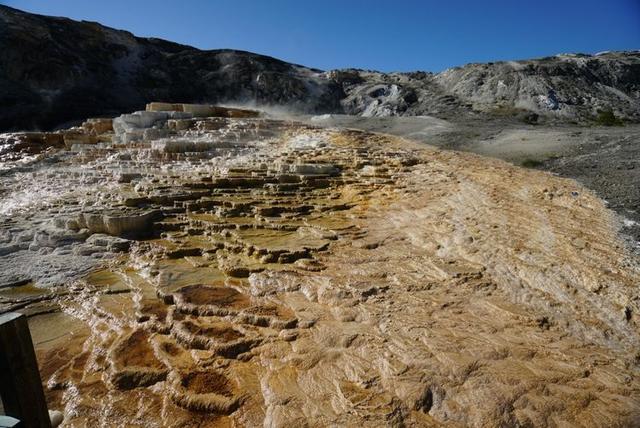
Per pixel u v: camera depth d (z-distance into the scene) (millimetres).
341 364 3721
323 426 3070
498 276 5328
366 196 9055
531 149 13305
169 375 3676
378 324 4309
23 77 32781
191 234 7379
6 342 2121
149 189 9555
